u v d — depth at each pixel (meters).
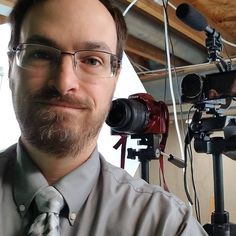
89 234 0.69
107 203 0.74
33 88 0.68
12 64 0.75
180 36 1.80
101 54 0.73
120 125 1.03
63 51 0.70
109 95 0.76
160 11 1.46
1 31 1.18
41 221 0.66
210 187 3.01
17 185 0.73
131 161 1.36
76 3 0.73
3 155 0.81
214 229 1.00
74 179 0.73
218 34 1.04
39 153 0.72
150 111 1.10
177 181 3.11
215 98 1.02
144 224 0.71
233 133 1.01
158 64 2.35
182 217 0.75
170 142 2.74
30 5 0.75
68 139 0.68
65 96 0.67
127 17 1.50
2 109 1.22
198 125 1.06
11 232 0.68
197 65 1.91
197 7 1.63
